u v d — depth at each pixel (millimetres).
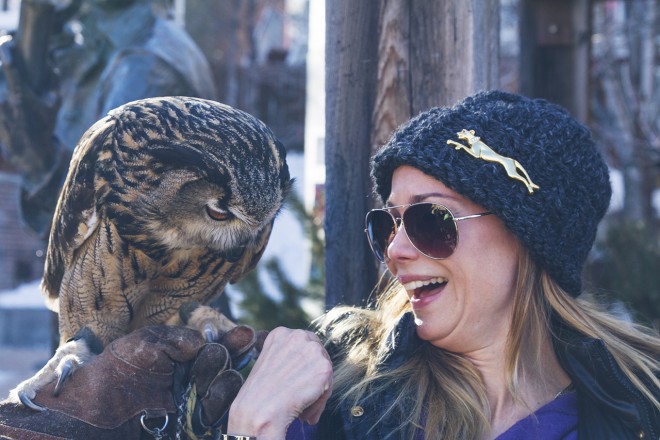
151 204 2154
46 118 3168
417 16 2480
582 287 2014
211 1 18250
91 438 1778
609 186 1984
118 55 3312
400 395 1884
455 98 2453
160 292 2342
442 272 1905
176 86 3299
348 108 2521
